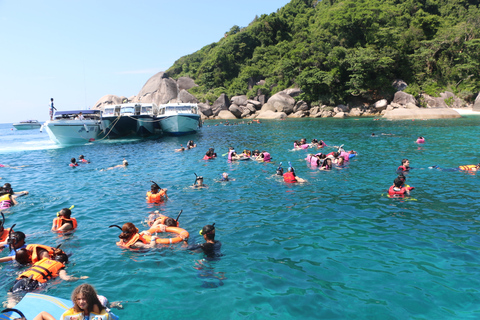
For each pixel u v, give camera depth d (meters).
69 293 4.81
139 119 32.22
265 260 5.77
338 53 58.72
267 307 4.36
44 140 35.78
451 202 8.76
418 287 4.74
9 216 8.66
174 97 70.69
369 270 5.29
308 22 92.44
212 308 4.38
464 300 4.38
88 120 29.45
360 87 56.62
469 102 56.16
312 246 6.29
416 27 65.56
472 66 57.25
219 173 13.62
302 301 4.48
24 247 6.20
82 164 17.34
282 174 12.61
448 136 23.45
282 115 57.84
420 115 43.69
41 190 11.58
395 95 55.25
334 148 19.75
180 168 15.12
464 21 66.12
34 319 3.88
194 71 100.69
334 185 11.01
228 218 8.06
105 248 6.48
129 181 12.68
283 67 64.06
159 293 4.79
